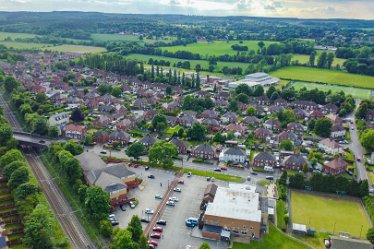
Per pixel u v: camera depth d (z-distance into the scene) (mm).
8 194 192500
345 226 174125
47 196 195125
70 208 184625
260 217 165500
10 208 181375
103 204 171750
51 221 159500
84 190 186000
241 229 165375
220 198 181625
